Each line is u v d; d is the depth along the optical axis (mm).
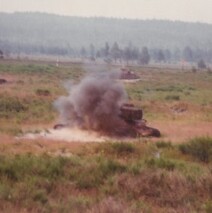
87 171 51125
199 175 48281
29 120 112188
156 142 76500
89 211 36656
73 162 54750
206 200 42219
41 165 51656
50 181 46281
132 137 92625
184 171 51250
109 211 36688
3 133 89438
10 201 39625
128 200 41625
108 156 66312
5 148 72438
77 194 43938
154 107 151250
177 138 92750
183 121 120312
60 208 37938
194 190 45156
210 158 66438
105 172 50844
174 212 39125
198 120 123250
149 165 55000
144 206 39250
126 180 46750
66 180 47688
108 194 43781
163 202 42125
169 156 67688
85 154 69000
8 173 48844
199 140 71125
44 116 118875
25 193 41219
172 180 46281
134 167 51562
